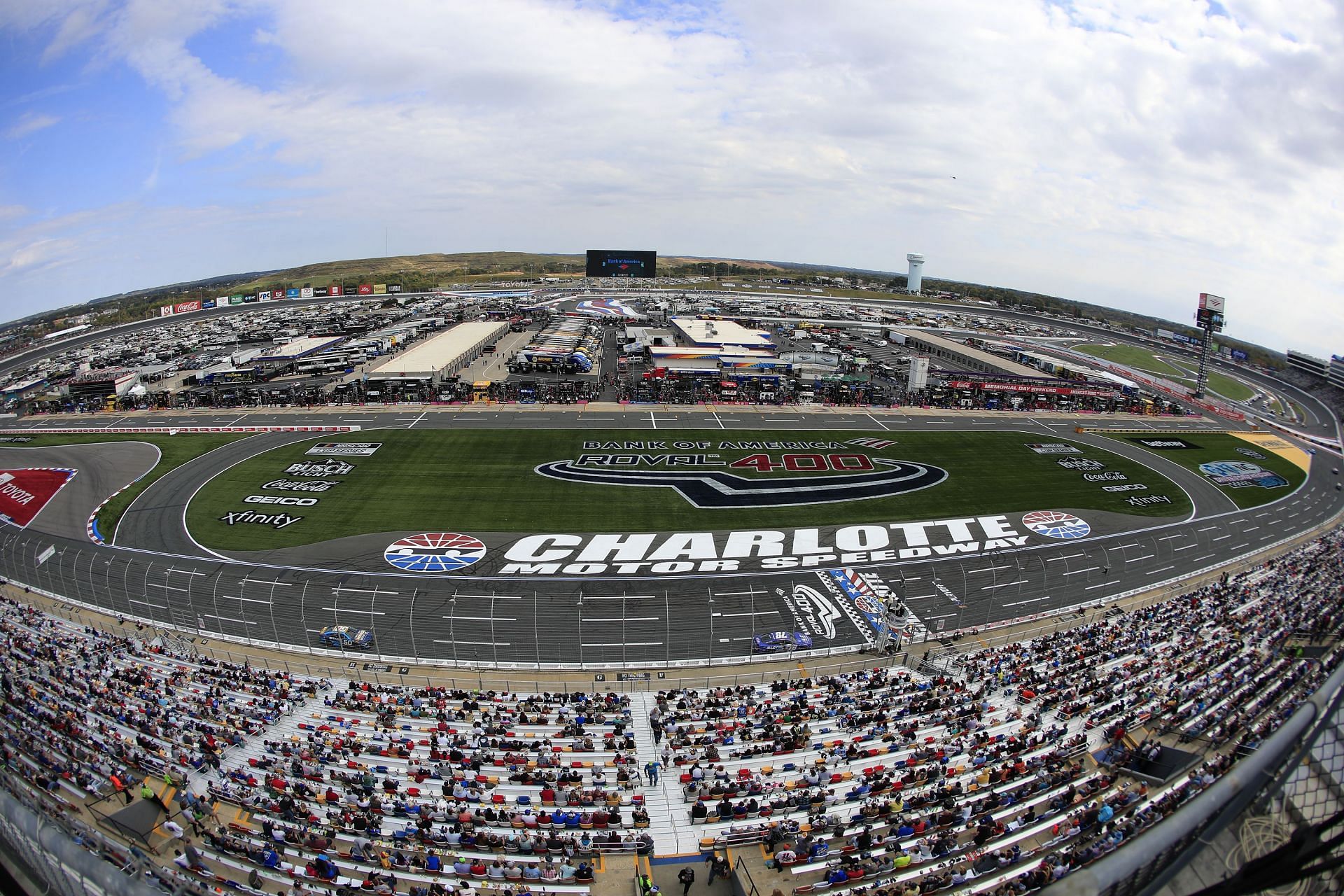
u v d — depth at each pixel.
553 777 29.86
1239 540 66.25
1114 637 44.16
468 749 32.25
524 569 55.72
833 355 133.62
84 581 53.88
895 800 27.66
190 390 116.31
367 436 88.56
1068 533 65.31
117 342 174.50
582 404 106.50
